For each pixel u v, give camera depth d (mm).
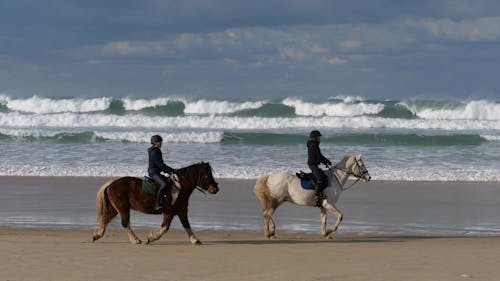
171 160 31828
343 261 12227
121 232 16203
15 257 12336
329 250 13484
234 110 56000
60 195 22594
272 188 15531
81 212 19406
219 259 12359
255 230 16891
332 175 15711
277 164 30344
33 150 36188
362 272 11258
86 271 11250
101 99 57531
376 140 41125
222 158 32688
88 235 15586
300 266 11750
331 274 11102
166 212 13961
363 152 35281
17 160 31859
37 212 19406
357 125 49938
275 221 18266
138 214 19359
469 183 25594
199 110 56656
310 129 48469
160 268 11523
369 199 22109
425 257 12672
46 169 28594
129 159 32281
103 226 14133
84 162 31125
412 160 32062
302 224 17828
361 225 17781
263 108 55812
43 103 57938
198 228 17141
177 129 48344
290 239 15398
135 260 12188
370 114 54469
